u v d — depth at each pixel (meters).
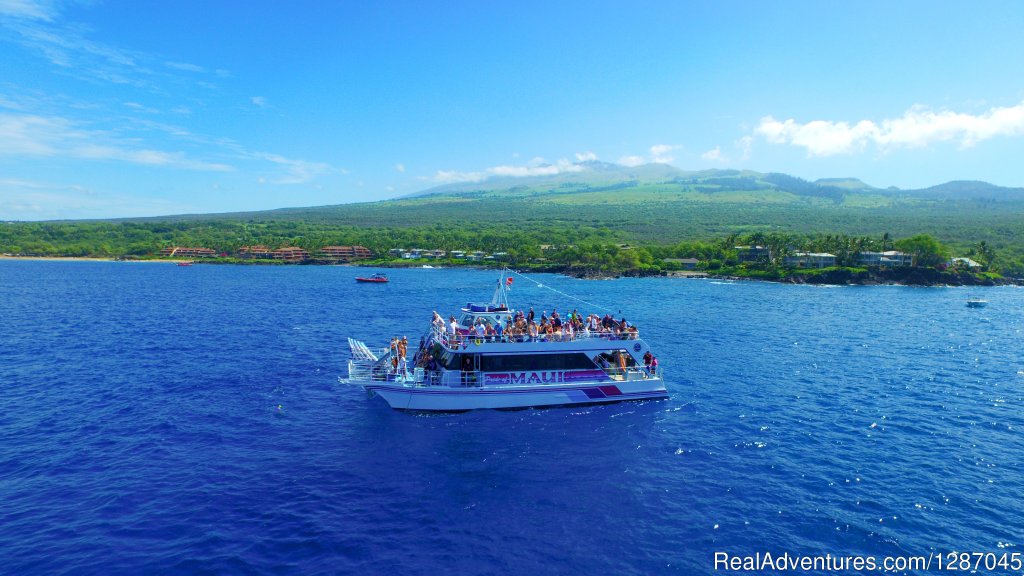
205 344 55.28
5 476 25.02
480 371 33.16
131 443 28.89
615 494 23.89
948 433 31.81
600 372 35.16
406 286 139.88
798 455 28.33
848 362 50.69
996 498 23.95
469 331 33.81
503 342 33.41
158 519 21.55
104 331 63.00
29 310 81.12
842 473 26.25
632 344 35.75
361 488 24.16
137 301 94.75
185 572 18.39
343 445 28.62
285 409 34.31
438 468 26.09
